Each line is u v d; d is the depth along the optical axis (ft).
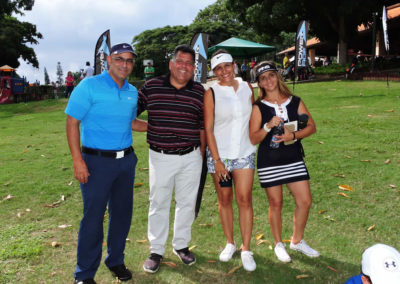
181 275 10.30
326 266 10.50
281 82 10.61
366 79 55.11
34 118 43.01
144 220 13.92
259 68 10.52
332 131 24.73
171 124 9.80
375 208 13.89
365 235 12.13
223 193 10.72
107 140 9.03
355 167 17.84
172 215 14.40
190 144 10.07
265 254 11.28
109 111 8.87
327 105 35.22
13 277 10.26
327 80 60.44
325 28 81.76
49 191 16.97
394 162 18.06
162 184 10.12
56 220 14.06
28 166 21.07
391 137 21.90
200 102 10.00
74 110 8.68
